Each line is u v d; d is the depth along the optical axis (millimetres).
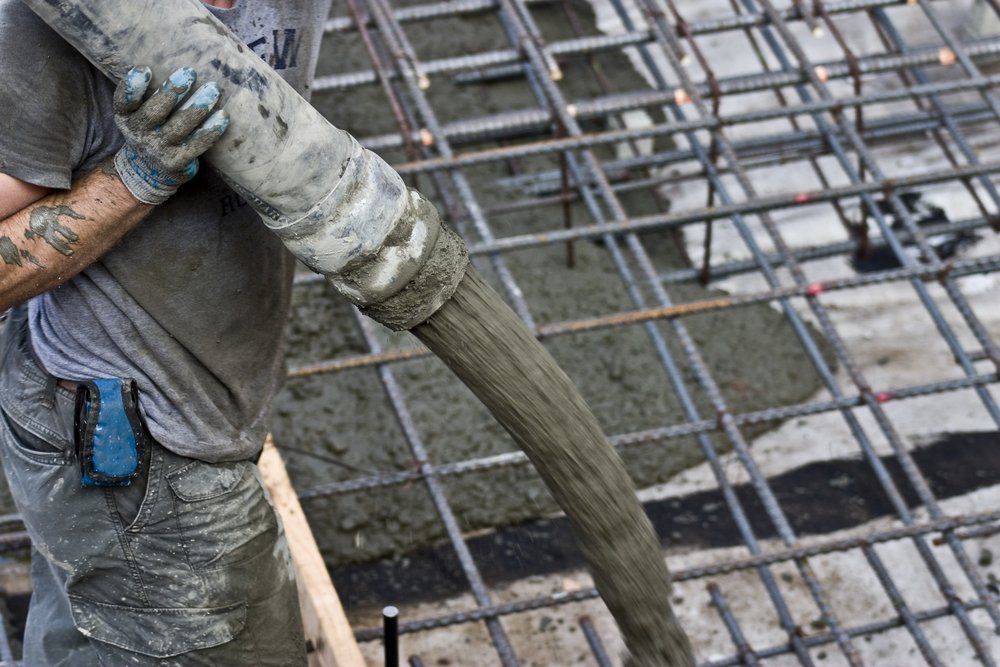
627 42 5641
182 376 2219
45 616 2545
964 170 5027
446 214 5961
